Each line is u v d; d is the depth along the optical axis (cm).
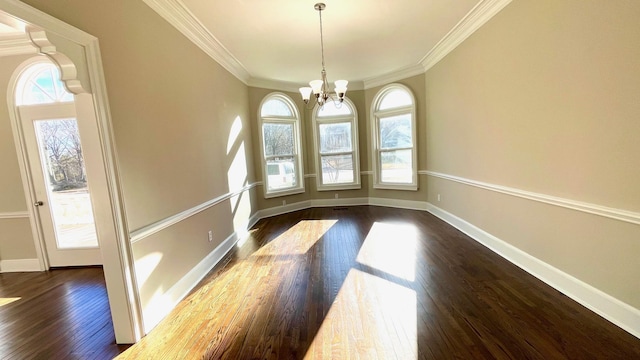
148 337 206
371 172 619
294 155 609
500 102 297
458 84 386
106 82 191
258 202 546
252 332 205
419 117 526
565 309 211
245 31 328
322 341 191
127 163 206
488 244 339
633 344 172
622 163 180
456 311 216
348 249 359
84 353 193
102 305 260
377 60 463
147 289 219
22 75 334
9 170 342
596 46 190
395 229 432
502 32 287
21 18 138
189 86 303
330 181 630
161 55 254
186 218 282
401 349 179
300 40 363
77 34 168
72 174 351
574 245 220
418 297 238
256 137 538
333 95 610
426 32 361
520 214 279
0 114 334
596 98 193
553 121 230
